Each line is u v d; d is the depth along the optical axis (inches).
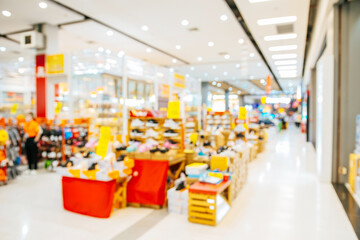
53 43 325.4
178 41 400.2
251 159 335.6
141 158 179.0
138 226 141.6
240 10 275.6
